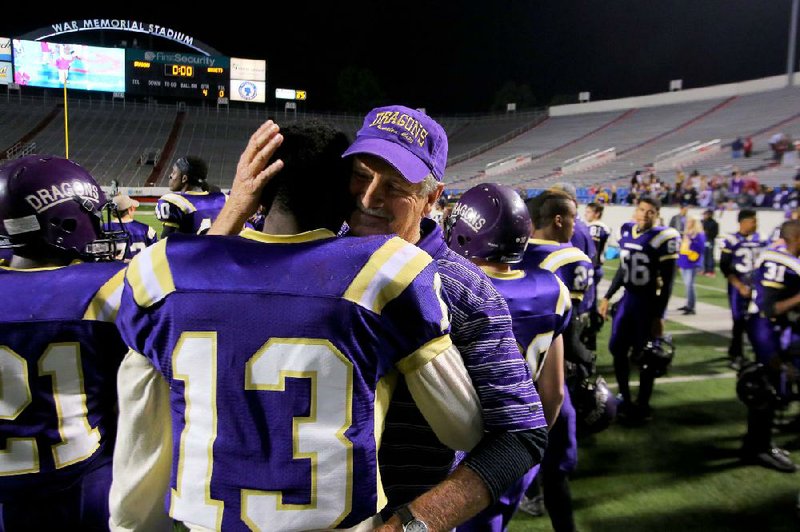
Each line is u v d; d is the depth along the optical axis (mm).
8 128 33406
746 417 4391
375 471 1063
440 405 1118
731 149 22094
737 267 5570
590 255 4531
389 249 1092
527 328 1884
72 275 1424
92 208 1549
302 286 1044
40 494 1413
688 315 8078
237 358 1032
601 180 24156
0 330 1353
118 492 1213
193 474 1055
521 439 1158
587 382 2777
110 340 1441
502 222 1903
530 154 31312
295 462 1013
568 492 2508
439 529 1071
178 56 34906
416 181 1314
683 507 3129
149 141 35531
